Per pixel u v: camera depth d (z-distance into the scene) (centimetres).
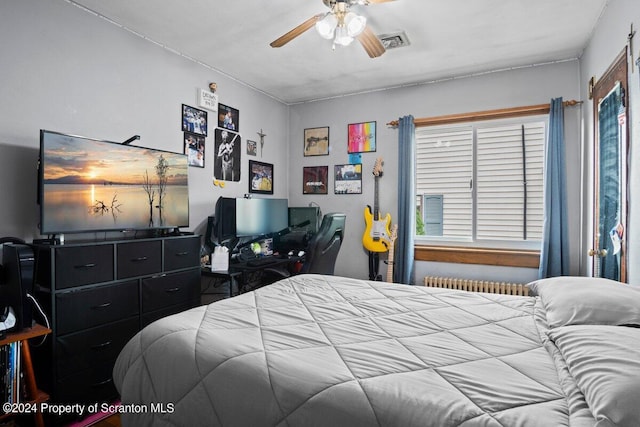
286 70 331
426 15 237
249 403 102
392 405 88
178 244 249
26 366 167
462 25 249
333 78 352
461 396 90
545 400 89
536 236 322
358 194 392
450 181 354
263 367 108
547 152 303
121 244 213
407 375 101
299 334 133
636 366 80
